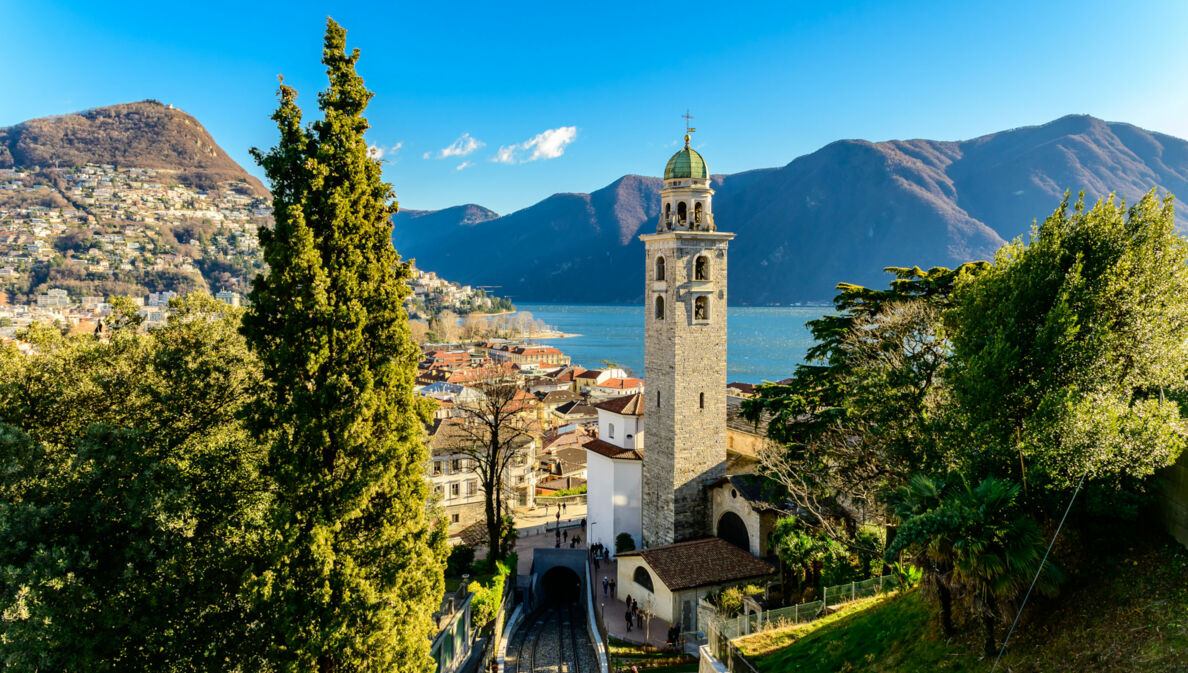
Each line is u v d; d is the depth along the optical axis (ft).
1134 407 69.36
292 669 71.31
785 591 150.51
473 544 242.58
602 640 150.41
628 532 212.43
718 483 187.32
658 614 161.17
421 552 81.15
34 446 74.08
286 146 80.07
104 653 73.72
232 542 81.97
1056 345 74.38
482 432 250.78
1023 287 81.61
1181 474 64.75
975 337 87.40
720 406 192.54
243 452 88.79
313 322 77.71
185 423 90.94
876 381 113.29
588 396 557.33
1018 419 77.10
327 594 73.00
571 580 227.81
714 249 189.37
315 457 76.95
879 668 77.77
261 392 87.30
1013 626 64.75
